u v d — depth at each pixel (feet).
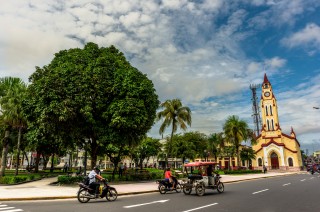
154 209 32.17
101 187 40.50
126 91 71.00
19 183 69.97
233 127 149.07
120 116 66.69
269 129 239.91
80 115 68.85
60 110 62.44
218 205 35.47
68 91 64.49
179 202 38.65
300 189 58.54
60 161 285.43
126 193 50.19
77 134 73.36
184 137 182.29
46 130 73.92
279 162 222.69
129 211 30.81
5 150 79.77
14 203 38.09
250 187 65.57
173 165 278.67
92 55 78.48
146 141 218.38
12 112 78.54
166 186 53.57
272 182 83.82
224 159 260.62
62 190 53.42
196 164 53.93
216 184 52.54
